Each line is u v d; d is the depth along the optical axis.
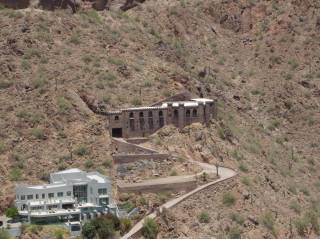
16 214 191.75
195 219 195.00
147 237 184.88
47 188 194.50
